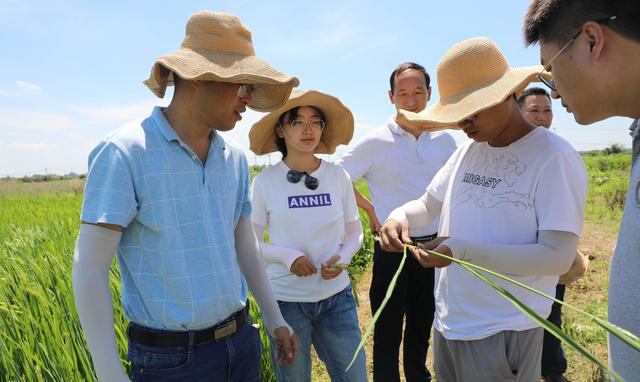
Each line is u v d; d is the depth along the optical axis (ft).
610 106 4.82
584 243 32.58
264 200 10.49
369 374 14.93
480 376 7.64
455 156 8.95
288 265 9.78
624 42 4.44
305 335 10.07
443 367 8.56
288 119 10.14
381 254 12.75
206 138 6.65
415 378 13.03
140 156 5.92
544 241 6.97
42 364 9.16
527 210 7.29
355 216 11.20
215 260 6.44
